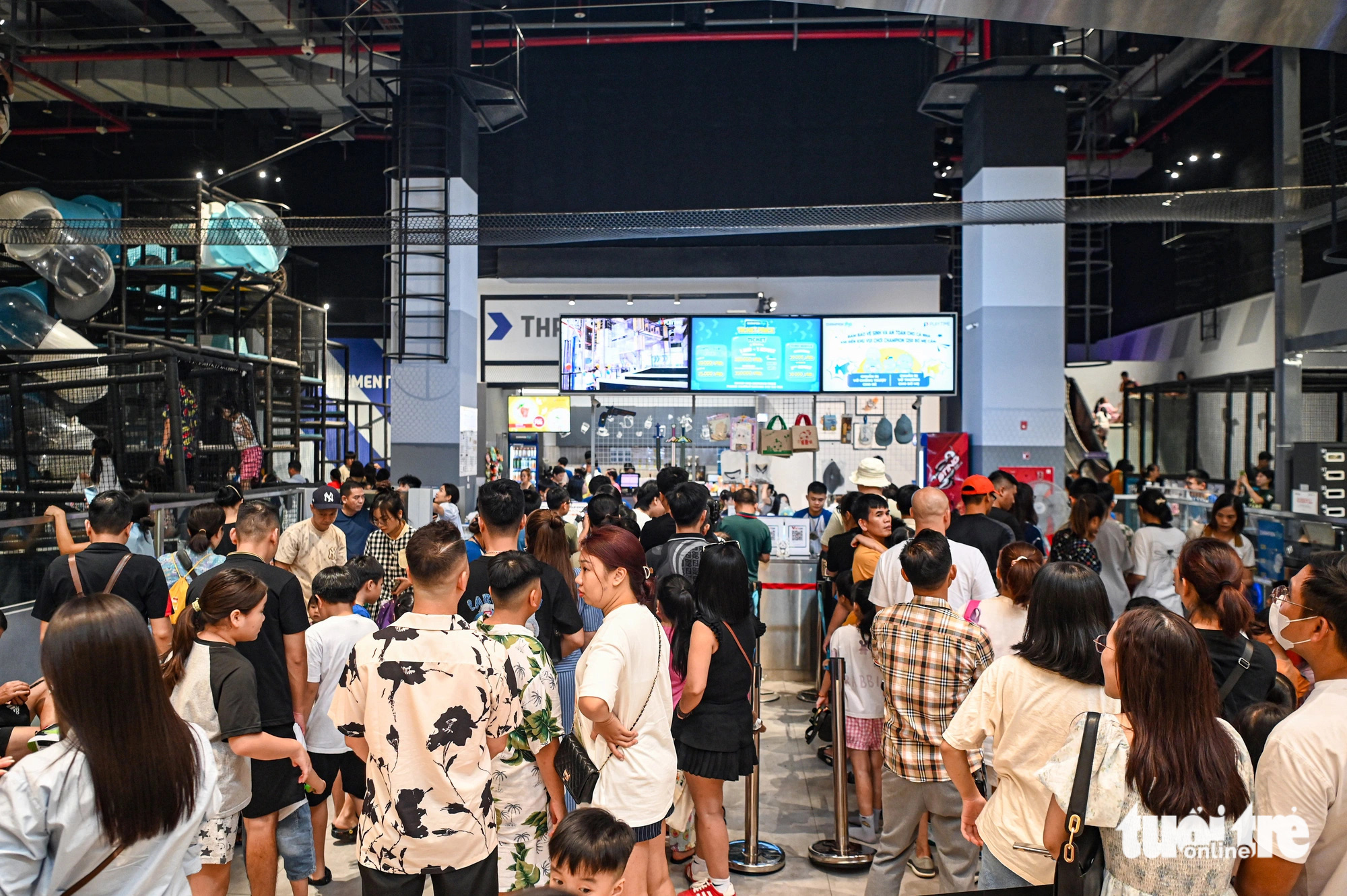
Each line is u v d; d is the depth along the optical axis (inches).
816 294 559.2
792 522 285.0
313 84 544.1
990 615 135.6
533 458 527.2
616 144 582.9
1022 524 227.0
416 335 383.6
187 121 648.4
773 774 199.8
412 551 95.6
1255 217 259.6
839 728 157.6
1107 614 91.6
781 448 384.5
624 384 438.0
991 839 94.3
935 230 626.8
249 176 625.0
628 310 557.3
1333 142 256.2
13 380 259.3
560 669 136.1
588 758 112.9
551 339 547.8
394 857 90.9
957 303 681.0
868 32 524.4
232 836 113.2
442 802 91.5
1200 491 428.8
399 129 383.6
